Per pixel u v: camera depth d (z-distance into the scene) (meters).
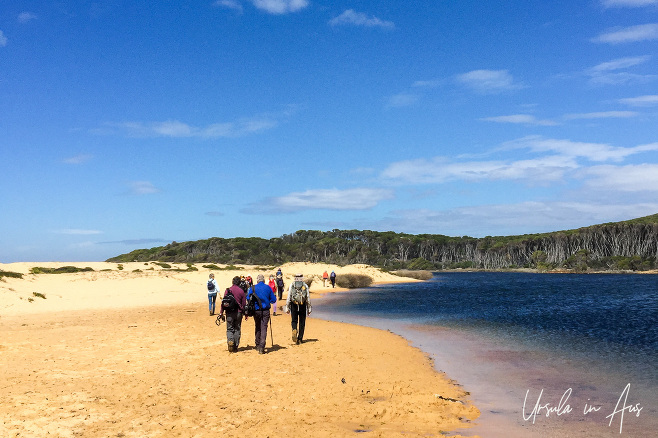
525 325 19.80
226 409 7.21
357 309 28.28
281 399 7.90
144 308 25.39
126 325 17.69
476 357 12.52
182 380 8.99
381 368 10.77
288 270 67.94
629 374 10.47
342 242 196.12
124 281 34.75
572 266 164.62
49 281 31.61
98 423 6.29
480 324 20.17
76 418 6.45
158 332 15.73
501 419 7.33
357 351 12.83
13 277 29.75
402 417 7.25
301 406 7.55
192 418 6.68
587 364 11.60
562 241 189.00
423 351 13.38
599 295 43.16
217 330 16.27
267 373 9.75
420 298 38.84
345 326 19.02
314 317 23.41
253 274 49.09
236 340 12.20
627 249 169.00
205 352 12.05
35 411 6.66
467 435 6.57
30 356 11.12
